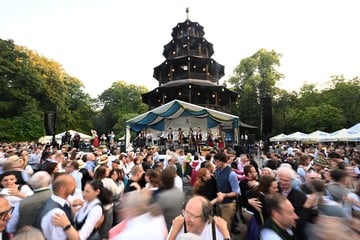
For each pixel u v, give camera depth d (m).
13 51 40.47
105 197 3.56
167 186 3.70
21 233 1.94
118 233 2.45
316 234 1.99
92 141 20.91
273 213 2.58
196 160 10.17
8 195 3.53
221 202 4.92
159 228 2.46
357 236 1.98
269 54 48.31
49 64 54.47
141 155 9.54
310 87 51.12
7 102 37.19
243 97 46.88
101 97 63.41
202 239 2.41
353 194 3.78
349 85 41.88
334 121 39.38
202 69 35.22
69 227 2.74
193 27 38.25
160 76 36.72
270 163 6.75
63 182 3.08
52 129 16.64
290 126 45.97
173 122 25.55
